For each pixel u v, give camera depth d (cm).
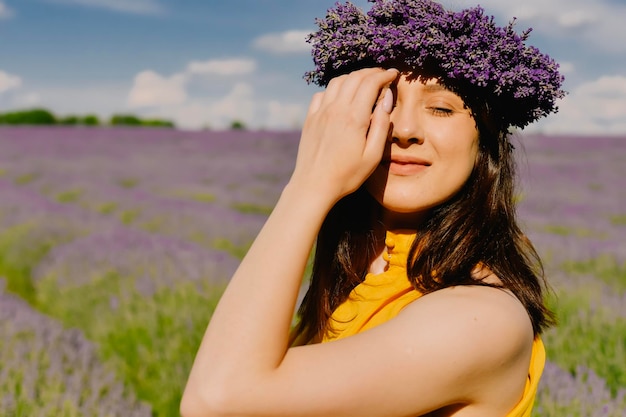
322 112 112
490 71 109
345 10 122
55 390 338
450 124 114
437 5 118
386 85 115
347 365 96
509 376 104
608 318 411
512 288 116
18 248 830
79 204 1317
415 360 96
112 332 464
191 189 1634
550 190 1516
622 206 1269
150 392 392
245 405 94
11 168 2066
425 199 115
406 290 120
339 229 140
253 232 962
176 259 638
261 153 2592
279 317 98
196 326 445
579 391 291
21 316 468
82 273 625
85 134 3322
